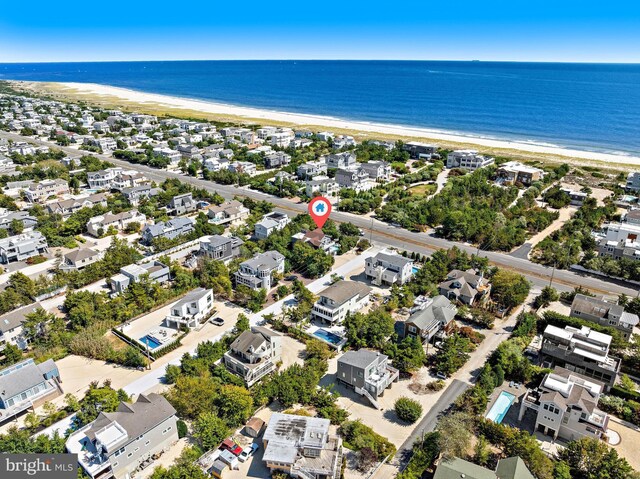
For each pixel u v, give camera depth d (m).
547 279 107.19
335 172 184.62
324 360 76.44
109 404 63.19
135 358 76.19
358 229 131.00
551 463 54.19
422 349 77.31
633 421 64.25
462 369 76.12
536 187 170.12
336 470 54.09
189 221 130.12
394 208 146.00
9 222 131.12
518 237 126.19
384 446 58.81
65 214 142.50
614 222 136.88
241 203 147.38
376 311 85.19
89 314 86.50
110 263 106.56
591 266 109.75
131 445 55.19
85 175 181.50
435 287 96.62
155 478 53.31
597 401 62.69
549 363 76.50
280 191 166.12
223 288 97.12
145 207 144.75
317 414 65.31
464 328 85.06
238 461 57.06
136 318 90.75
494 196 158.62
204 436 58.69
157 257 114.56
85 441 56.66
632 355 77.25
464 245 126.31
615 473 52.81
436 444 57.06
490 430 59.19
